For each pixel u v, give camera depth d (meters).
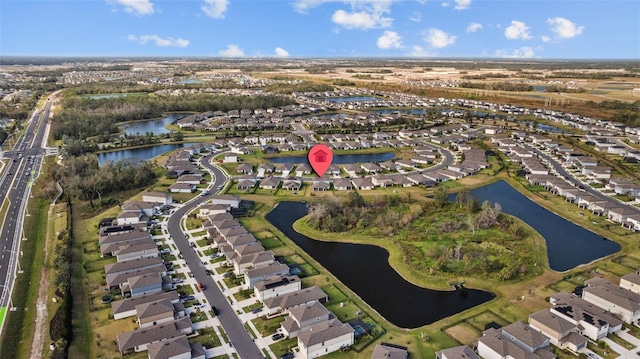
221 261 115.06
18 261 114.81
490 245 124.88
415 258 118.00
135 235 123.44
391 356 77.25
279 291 98.75
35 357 79.56
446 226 136.62
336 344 81.88
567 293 96.00
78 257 116.12
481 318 91.88
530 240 128.12
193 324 88.88
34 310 93.56
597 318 85.75
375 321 91.12
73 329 86.69
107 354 80.31
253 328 87.94
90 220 142.00
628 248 123.88
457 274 109.81
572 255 121.62
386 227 135.75
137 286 98.00
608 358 79.19
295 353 81.00
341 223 137.25
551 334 83.31
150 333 82.69
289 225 141.88
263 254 111.75
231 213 147.00
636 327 88.12
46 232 132.62
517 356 75.50
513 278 107.88
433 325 89.69
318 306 91.06
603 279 102.00
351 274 111.69
